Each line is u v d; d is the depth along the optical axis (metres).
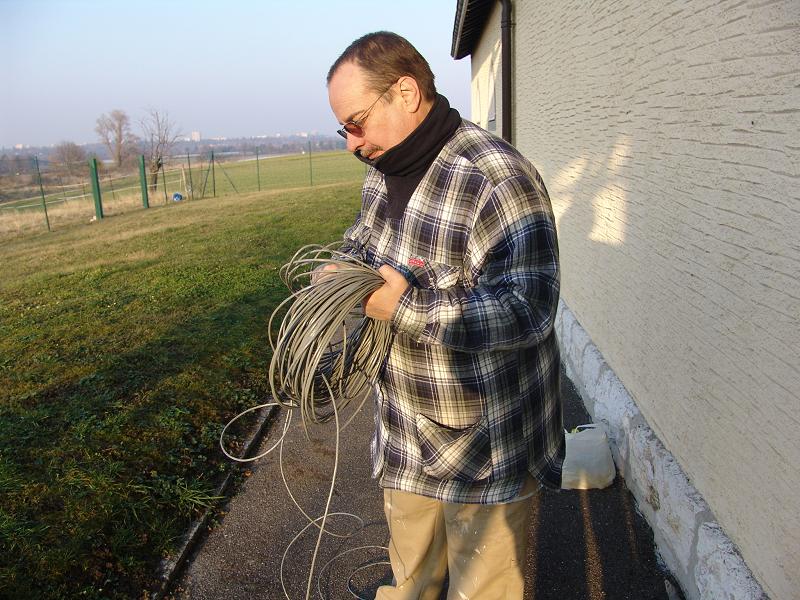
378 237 2.02
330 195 20.98
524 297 1.62
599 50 3.95
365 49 1.72
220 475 3.59
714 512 2.38
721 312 2.31
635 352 3.37
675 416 2.78
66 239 15.45
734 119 2.18
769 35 1.94
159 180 39.31
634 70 3.28
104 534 2.91
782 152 1.88
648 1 3.03
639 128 3.25
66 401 4.35
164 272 9.08
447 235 1.77
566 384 4.73
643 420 3.21
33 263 11.43
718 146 2.32
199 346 5.49
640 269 3.28
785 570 1.88
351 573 2.82
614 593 2.62
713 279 2.38
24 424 3.97
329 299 1.85
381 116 1.73
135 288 8.12
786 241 1.87
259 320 6.29
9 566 2.65
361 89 1.71
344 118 1.76
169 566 2.82
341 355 2.08
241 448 3.92
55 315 6.90
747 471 2.12
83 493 3.17
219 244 11.65
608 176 3.87
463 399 1.83
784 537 1.89
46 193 31.78
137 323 6.32
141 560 2.82
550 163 5.68
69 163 36.25
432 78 1.78
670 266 2.83
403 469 1.99
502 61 7.77
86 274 9.41
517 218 1.67
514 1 7.53
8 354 5.50
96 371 4.92
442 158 1.78
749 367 2.11
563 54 5.00
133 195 27.75
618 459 3.47
